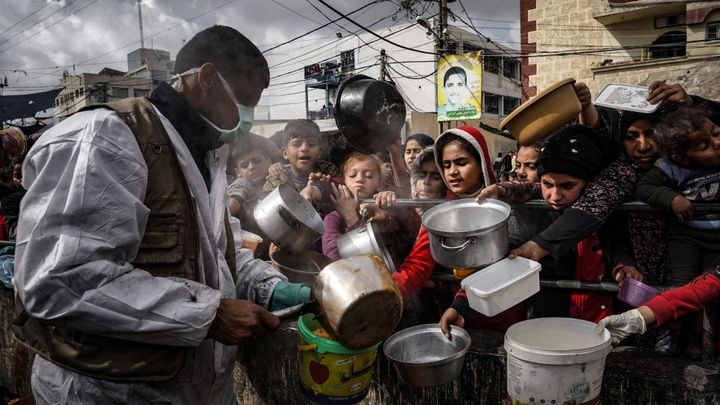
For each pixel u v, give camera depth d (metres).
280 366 2.45
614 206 1.81
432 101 28.64
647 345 1.88
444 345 1.97
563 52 15.73
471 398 1.99
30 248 1.25
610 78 14.52
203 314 1.35
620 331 1.62
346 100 2.53
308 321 1.86
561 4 16.14
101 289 1.25
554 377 1.50
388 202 2.34
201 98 1.55
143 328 1.29
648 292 1.73
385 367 2.17
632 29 15.84
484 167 2.30
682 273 1.72
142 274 1.32
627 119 1.98
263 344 2.51
